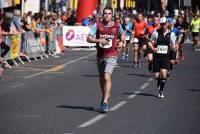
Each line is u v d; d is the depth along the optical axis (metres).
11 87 21.53
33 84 22.62
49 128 13.45
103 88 16.03
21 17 33.31
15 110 16.05
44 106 16.86
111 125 14.02
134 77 25.92
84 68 29.95
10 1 40.25
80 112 15.89
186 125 14.25
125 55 35.25
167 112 16.28
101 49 15.86
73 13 48.78
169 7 92.06
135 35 31.44
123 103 17.86
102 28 15.84
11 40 29.25
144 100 18.67
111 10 15.90
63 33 46.00
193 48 46.88
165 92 20.94
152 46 19.42
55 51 38.97
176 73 28.31
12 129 13.23
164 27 19.45
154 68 19.58
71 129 13.37
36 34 34.41
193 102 18.47
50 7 57.28
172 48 19.66
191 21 48.25
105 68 15.81
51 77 25.39
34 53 34.06
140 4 99.12
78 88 21.50
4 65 28.36
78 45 46.09
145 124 14.27
